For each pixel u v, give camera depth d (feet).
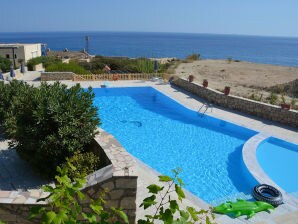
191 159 39.75
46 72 74.59
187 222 7.68
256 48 597.93
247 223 23.75
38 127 27.61
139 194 26.45
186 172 36.19
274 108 50.01
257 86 88.48
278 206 26.66
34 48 157.28
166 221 7.57
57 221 6.95
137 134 48.11
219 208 25.29
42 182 27.96
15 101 34.60
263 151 41.22
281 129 46.80
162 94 67.10
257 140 42.22
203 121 53.62
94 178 20.31
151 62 93.81
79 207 7.86
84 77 76.43
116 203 20.66
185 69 121.70
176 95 65.51
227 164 38.45
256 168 34.19
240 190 32.19
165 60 166.20
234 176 35.35
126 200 20.65
